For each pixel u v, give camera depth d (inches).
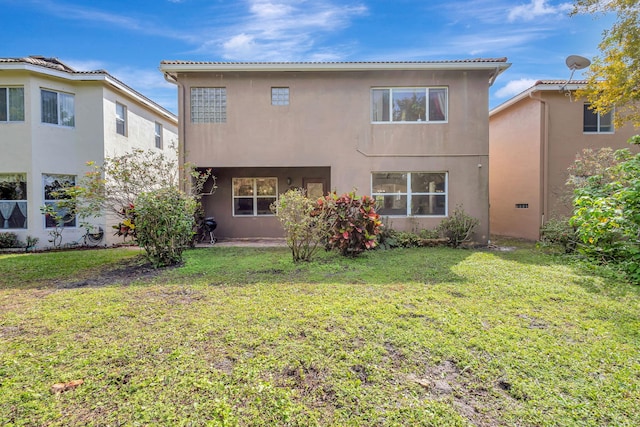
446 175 417.7
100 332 144.6
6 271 269.7
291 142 415.5
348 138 415.2
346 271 260.4
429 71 408.2
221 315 163.5
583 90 386.6
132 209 284.0
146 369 113.9
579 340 133.7
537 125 445.4
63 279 243.1
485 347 127.6
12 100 410.3
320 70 405.1
